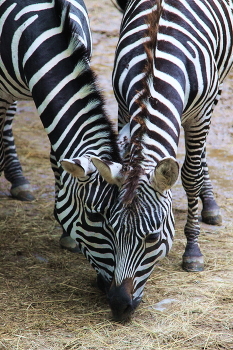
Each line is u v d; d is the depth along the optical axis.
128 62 5.99
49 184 9.70
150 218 4.71
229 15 7.05
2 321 5.52
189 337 5.27
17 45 6.02
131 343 5.13
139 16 6.29
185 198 9.05
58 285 6.33
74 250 7.30
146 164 4.87
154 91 5.39
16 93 6.54
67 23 5.68
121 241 4.75
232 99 13.72
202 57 6.03
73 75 5.55
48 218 8.41
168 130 5.21
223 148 11.23
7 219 8.29
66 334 5.28
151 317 5.60
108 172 4.67
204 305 5.87
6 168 9.19
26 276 6.58
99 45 16.52
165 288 6.25
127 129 5.37
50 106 5.57
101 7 19.16
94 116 5.30
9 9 6.13
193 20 6.16
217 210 8.13
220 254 7.16
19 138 11.89
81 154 5.20
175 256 7.13
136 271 4.90
